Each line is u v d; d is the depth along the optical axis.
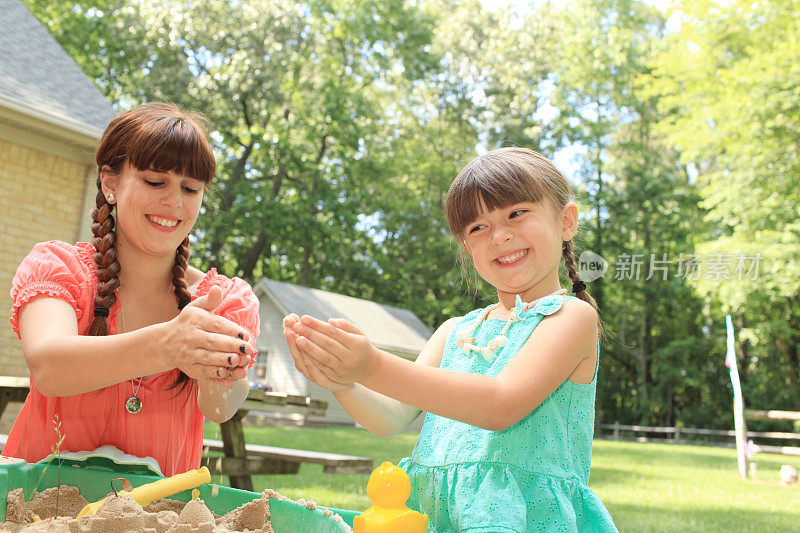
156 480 1.29
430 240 26.59
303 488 5.11
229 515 1.18
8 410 6.30
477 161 1.38
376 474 1.06
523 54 28.84
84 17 20.77
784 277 15.75
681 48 16.95
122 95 22.25
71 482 1.30
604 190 25.45
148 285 1.65
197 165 1.49
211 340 1.08
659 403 26.73
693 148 16.41
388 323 21.72
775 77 14.87
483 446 1.21
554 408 1.25
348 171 25.25
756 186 15.82
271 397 4.30
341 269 27.66
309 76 24.61
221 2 22.16
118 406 1.58
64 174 6.89
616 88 26.42
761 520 4.98
